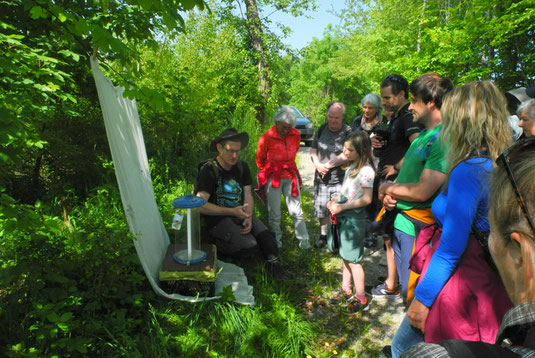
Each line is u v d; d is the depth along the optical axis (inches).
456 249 56.9
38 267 95.1
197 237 130.7
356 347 108.8
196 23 311.7
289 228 200.1
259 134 377.4
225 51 335.0
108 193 163.3
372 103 163.9
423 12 444.8
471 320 57.3
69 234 120.2
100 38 74.9
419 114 89.3
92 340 90.2
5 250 100.0
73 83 179.2
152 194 142.0
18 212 70.6
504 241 25.3
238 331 106.5
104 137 195.2
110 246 111.5
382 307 130.1
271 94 437.7
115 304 110.0
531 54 342.3
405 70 438.0
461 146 59.4
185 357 94.3
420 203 87.1
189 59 283.3
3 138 69.7
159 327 101.3
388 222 101.8
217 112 307.3
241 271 140.2
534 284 23.3
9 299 95.6
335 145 173.5
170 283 118.0
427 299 59.7
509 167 24.9
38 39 130.3
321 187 176.4
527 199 23.5
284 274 144.9
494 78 379.9
